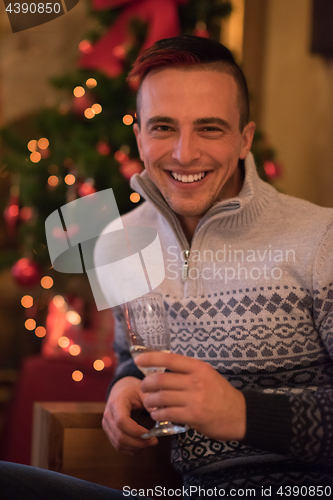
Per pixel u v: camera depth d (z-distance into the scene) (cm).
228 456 93
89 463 113
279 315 98
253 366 97
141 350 80
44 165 238
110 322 240
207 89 99
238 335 99
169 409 71
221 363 100
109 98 227
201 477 94
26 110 379
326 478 86
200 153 101
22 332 367
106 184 214
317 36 289
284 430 74
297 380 97
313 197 311
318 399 77
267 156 234
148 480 116
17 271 233
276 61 333
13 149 262
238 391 76
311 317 98
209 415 71
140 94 105
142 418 107
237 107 104
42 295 324
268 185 111
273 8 334
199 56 99
